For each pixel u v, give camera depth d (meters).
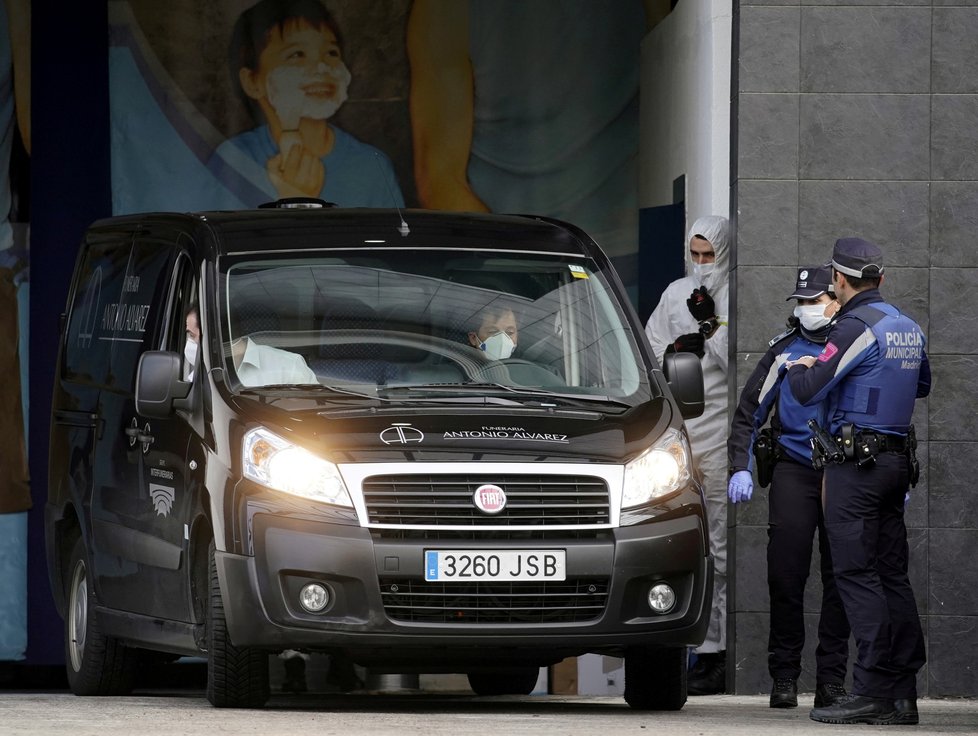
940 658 22.62
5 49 34.56
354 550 14.88
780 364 18.58
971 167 23.06
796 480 18.75
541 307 17.55
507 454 15.38
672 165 29.50
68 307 22.20
